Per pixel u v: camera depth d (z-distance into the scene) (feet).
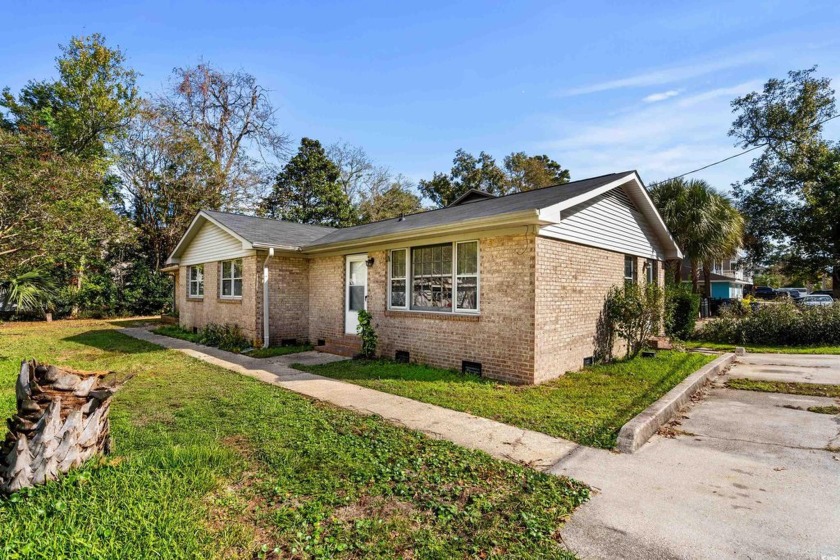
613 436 15.44
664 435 16.10
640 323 32.94
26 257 32.99
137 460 12.18
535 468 12.85
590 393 21.45
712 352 36.47
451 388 22.52
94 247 38.29
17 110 67.62
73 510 9.46
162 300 75.66
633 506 10.59
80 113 69.15
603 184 28.07
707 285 70.08
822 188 73.77
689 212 55.77
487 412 18.40
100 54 71.82
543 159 119.14
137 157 77.15
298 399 20.42
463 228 24.30
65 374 11.28
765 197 84.28
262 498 10.78
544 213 21.98
